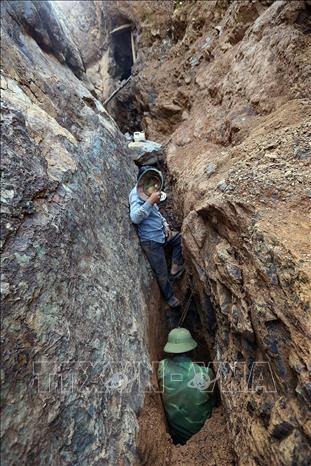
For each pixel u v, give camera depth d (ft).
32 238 6.75
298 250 6.39
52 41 16.72
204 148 13.37
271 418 6.04
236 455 7.50
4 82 10.33
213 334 10.38
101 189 10.75
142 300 10.34
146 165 16.25
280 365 6.07
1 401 5.15
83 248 8.21
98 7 32.35
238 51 14.12
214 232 9.25
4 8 13.94
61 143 10.06
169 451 8.49
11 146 7.71
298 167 8.30
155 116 20.66
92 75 32.71
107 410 6.88
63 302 6.82
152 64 23.86
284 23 12.19
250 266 7.29
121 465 6.64
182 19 22.00
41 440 5.45
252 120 11.62
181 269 12.47
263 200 7.76
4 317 5.66
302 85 10.55
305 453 5.27
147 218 11.80
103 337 7.52
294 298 5.96
